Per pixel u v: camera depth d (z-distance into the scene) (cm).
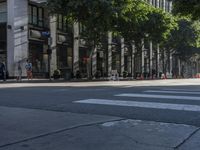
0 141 670
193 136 696
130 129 757
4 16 3838
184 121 846
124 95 1370
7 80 3422
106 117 895
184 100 1198
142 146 627
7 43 3784
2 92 1577
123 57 5556
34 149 615
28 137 695
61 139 678
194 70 8275
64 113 963
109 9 3362
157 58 6719
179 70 7444
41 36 4053
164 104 1102
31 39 3934
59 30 4306
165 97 1287
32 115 934
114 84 2498
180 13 2716
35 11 4031
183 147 621
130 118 887
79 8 3412
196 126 791
